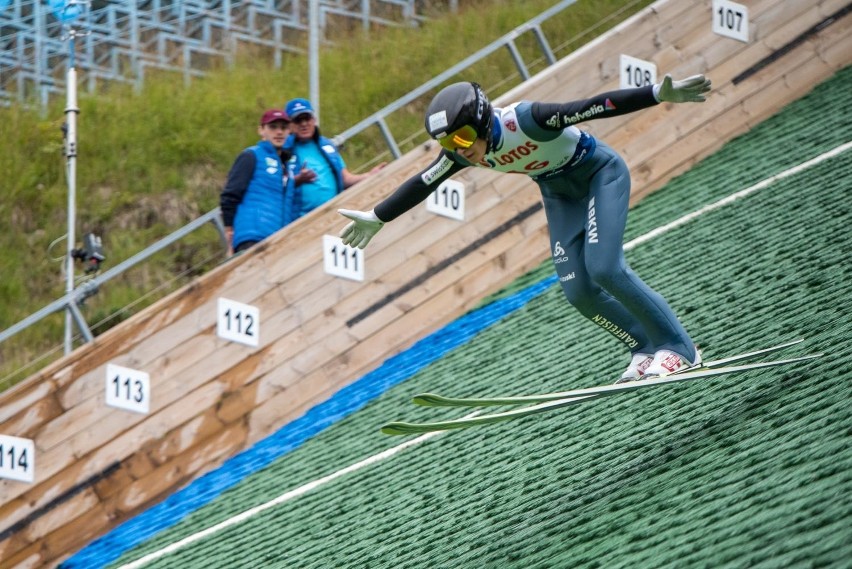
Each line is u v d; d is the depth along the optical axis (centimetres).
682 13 2255
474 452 1552
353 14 3406
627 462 1234
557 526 1128
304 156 2056
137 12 3300
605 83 2191
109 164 2911
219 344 1961
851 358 1193
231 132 3011
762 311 1545
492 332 1961
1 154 2909
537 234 2142
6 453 1878
